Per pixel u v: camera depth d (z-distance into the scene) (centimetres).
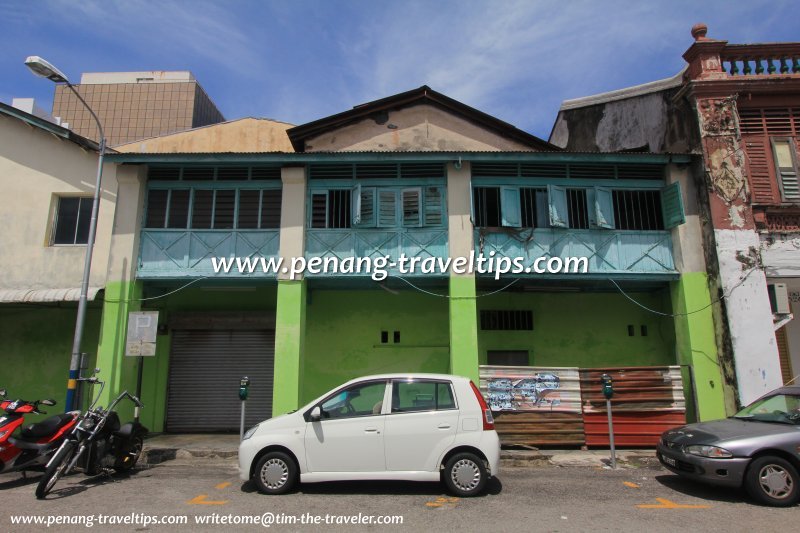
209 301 1373
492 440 689
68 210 1270
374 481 755
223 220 1215
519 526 561
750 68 1255
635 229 1230
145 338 1070
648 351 1372
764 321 1107
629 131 1550
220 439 1173
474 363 1109
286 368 1115
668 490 723
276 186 1227
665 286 1313
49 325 1320
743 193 1170
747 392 1072
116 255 1171
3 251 1225
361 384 721
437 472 680
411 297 1390
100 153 1123
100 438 784
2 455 723
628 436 1041
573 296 1411
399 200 1212
